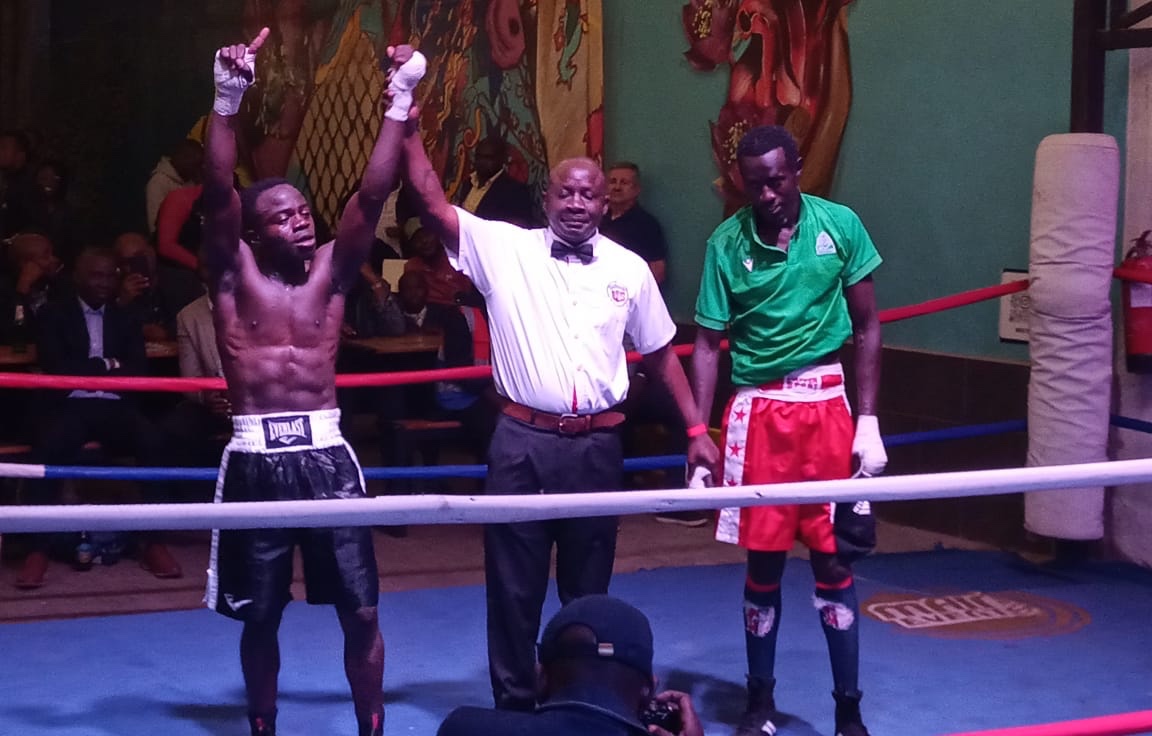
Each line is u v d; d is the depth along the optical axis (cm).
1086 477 228
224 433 589
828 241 353
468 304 691
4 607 505
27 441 574
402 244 886
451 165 951
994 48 591
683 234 751
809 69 677
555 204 332
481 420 616
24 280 628
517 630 338
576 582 341
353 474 330
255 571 326
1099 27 545
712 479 361
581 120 812
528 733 189
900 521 653
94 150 1320
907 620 491
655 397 638
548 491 333
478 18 910
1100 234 527
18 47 1328
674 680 425
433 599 514
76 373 545
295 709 397
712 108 727
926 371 632
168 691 412
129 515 198
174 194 796
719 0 719
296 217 323
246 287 325
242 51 301
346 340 653
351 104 1066
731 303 366
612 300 335
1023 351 592
